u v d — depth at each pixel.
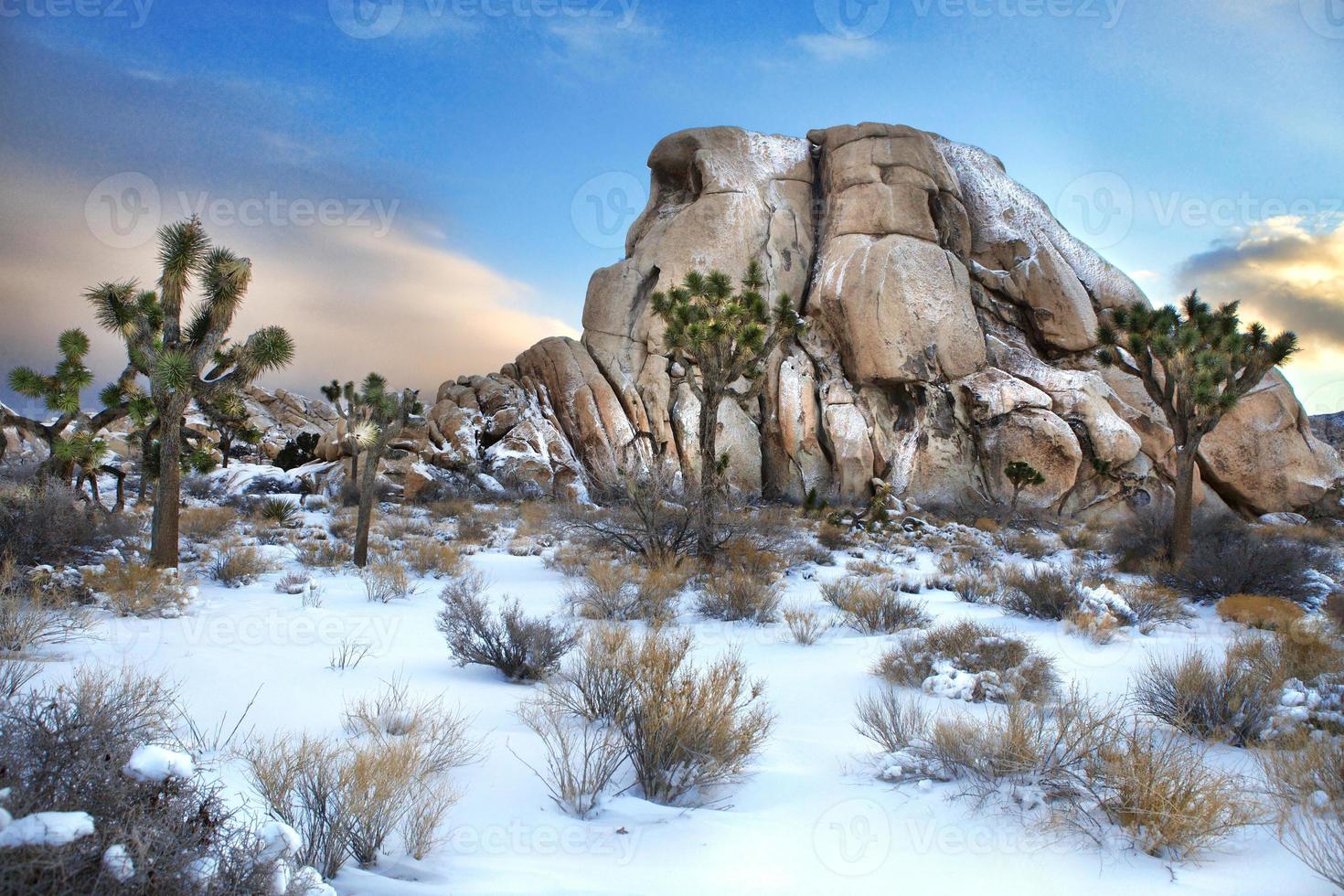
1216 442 36.22
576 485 35.03
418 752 4.41
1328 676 6.30
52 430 12.91
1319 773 4.17
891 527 25.14
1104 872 3.43
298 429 57.03
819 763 5.04
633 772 4.68
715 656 7.94
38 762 2.56
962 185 44.78
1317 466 36.59
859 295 38.53
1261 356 17.17
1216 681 5.69
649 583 10.84
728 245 41.88
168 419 11.20
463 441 35.69
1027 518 30.73
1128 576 16.02
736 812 4.21
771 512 23.48
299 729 5.00
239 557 12.09
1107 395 37.19
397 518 23.53
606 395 38.59
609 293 42.06
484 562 16.39
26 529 10.02
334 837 3.32
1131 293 42.00
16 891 1.96
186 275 11.41
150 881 2.17
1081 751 4.52
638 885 3.26
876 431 38.03
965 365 37.84
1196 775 4.09
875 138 42.91
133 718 3.34
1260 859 3.49
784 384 38.62
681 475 16.08
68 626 7.08
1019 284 41.00
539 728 5.29
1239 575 12.38
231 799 3.42
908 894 3.25
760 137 46.72
